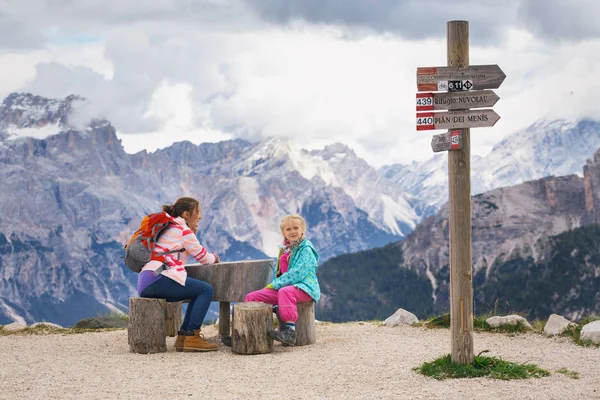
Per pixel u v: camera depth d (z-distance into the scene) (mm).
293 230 10672
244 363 9125
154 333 10047
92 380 8156
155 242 10195
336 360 9133
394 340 10766
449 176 7895
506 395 7039
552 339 10711
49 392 7566
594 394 7055
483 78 7727
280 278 10430
